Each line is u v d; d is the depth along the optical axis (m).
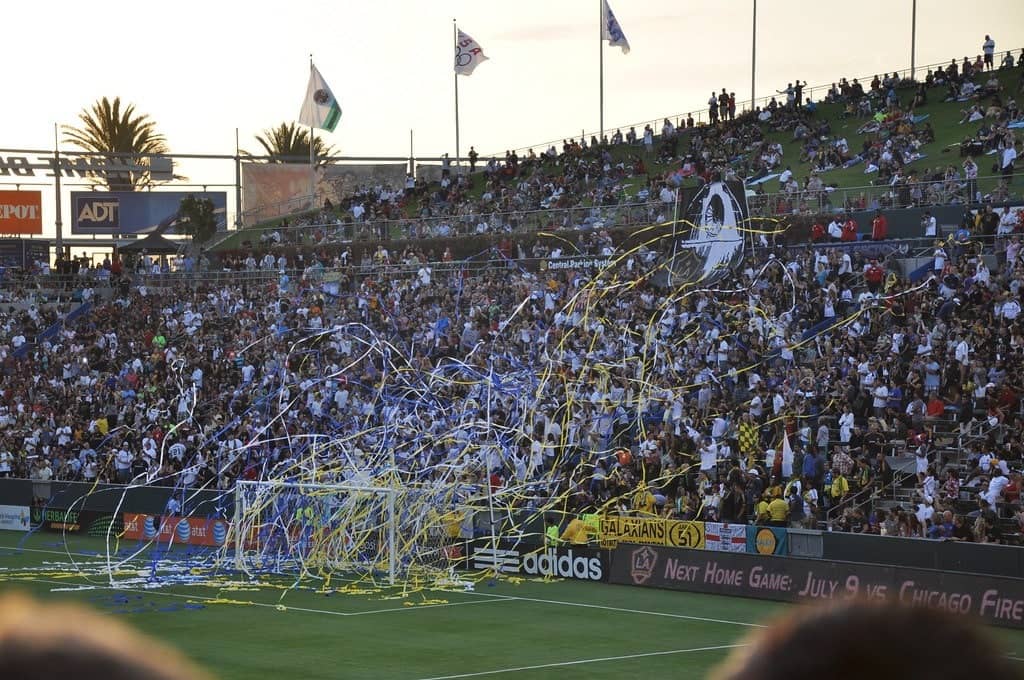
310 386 53.00
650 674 25.89
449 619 32.47
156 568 40.84
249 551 42.22
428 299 59.50
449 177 84.69
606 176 75.56
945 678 1.41
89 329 68.00
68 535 50.41
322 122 90.12
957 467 38.94
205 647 28.75
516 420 45.09
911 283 47.06
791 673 1.45
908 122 69.38
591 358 47.47
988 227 48.50
